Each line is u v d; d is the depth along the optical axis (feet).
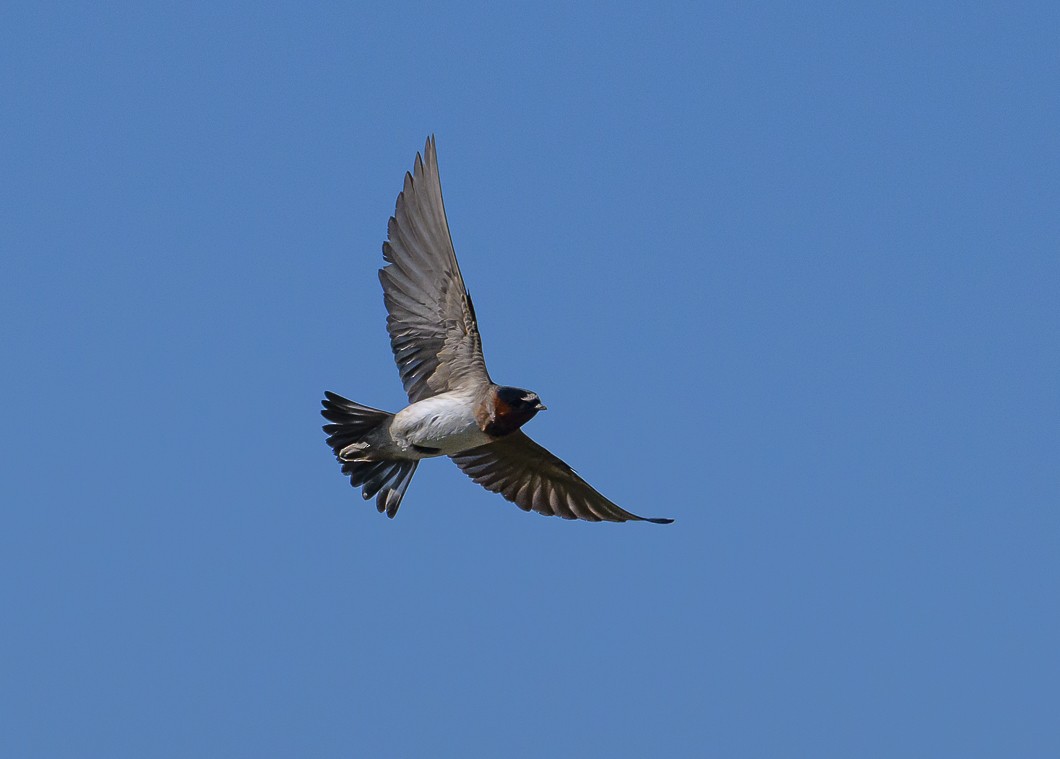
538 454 61.00
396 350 57.41
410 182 56.95
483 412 55.36
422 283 57.00
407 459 56.18
